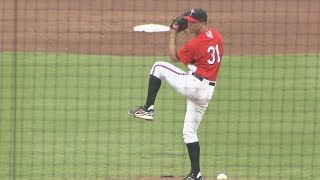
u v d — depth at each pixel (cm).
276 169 4484
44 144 4884
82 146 4872
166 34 8481
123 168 4462
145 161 4606
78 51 7612
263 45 8062
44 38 8150
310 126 5394
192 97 4153
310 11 9962
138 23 9094
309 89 6344
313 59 7412
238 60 7325
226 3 10381
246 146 4941
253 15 9662
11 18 8938
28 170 4400
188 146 4184
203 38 4119
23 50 7506
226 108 5784
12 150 4753
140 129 5259
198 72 4131
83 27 8788
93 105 5781
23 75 6556
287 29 8919
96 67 6944
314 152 4841
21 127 5209
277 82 6544
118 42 8100
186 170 4450
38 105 5731
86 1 10400
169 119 5500
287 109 5791
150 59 7331
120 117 5516
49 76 6575
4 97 5891
